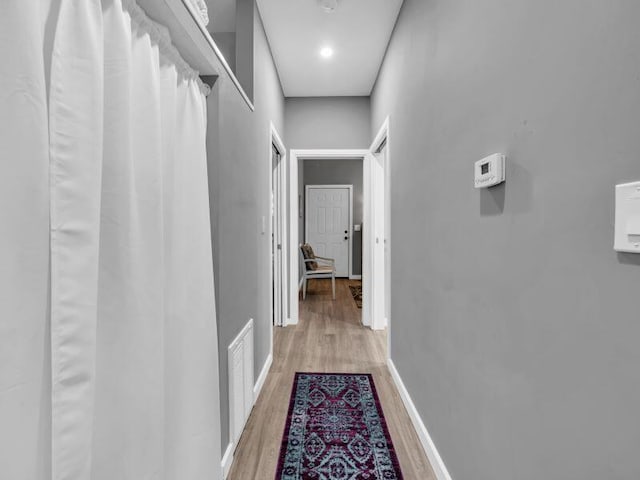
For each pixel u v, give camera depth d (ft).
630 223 1.86
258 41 7.79
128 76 2.79
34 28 1.93
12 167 1.83
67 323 2.20
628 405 1.93
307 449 5.86
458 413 4.39
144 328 3.03
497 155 3.21
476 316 3.84
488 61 3.50
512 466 3.13
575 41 2.28
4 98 1.79
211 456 4.30
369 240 12.64
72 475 2.19
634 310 1.88
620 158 1.94
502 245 3.26
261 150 8.28
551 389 2.58
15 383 1.85
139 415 2.95
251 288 7.15
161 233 3.27
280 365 9.41
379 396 7.69
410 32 6.66
